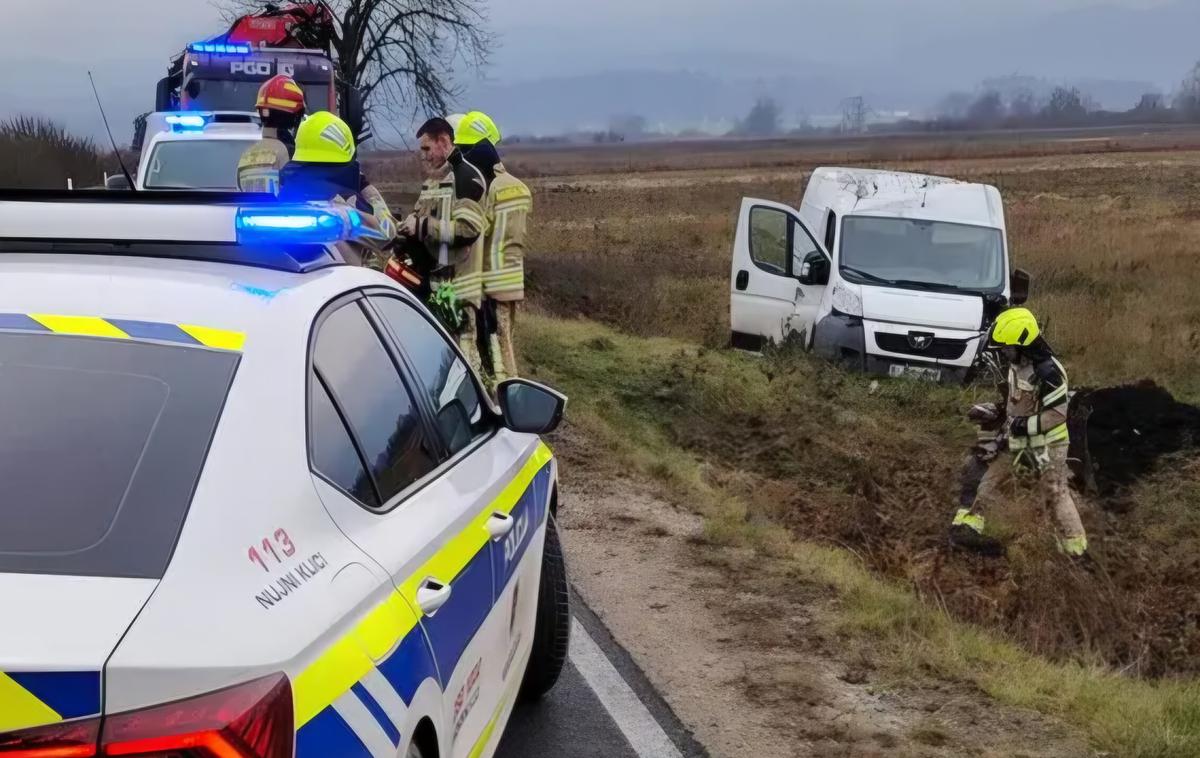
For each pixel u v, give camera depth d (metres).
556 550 4.62
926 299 13.05
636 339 14.80
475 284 7.96
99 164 29.56
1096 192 44.94
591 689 4.95
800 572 6.61
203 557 2.09
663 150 84.94
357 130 18.97
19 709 1.73
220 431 2.34
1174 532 8.98
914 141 90.25
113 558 2.05
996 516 8.90
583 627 5.65
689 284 19.48
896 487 9.89
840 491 9.77
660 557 6.82
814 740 4.56
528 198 8.32
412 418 3.26
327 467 2.57
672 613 5.91
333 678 2.14
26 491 2.18
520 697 4.75
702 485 8.86
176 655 1.85
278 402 2.47
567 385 12.00
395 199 22.61
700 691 4.98
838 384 12.36
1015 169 62.47
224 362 2.49
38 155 28.02
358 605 2.34
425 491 3.11
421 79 27.98
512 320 8.45
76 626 1.86
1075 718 4.83
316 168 7.18
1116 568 8.09
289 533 2.30
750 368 13.18
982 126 96.56
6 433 2.29
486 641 3.33
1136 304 17.38
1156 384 12.75
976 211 14.16
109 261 2.81
